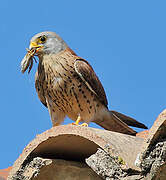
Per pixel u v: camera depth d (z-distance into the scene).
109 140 7.96
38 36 14.14
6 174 11.73
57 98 14.01
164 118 7.24
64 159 9.81
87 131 8.13
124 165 7.46
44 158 8.84
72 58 14.05
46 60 13.98
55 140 8.80
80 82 13.91
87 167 9.30
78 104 13.94
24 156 8.70
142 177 7.35
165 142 7.29
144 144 7.41
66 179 9.09
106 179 7.58
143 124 13.73
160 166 7.28
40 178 8.96
